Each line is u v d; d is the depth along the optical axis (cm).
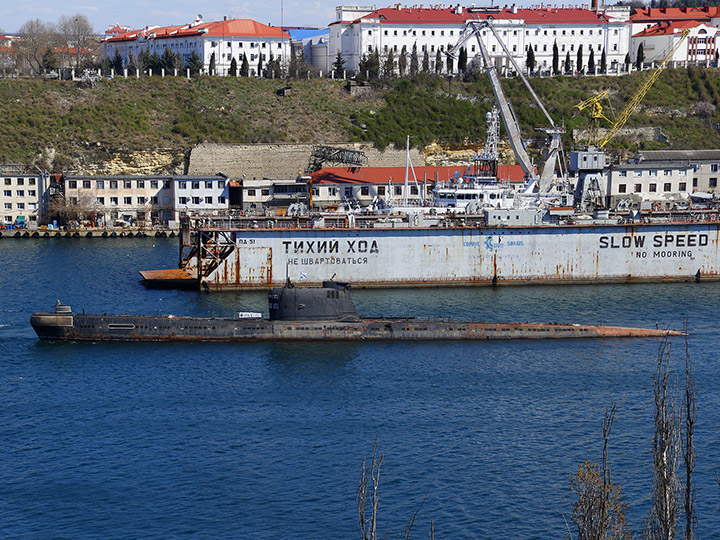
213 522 6950
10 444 8344
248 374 10319
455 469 7862
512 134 18088
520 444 8400
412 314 13088
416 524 6956
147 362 10731
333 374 10350
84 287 14788
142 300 13862
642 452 8206
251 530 6831
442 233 15112
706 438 8500
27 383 9981
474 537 6781
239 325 11569
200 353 11106
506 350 11394
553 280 15512
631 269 15662
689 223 15588
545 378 10275
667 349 11381
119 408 9250
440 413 9162
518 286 15375
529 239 15338
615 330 12069
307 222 15575
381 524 6950
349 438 8506
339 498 7338
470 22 18700
